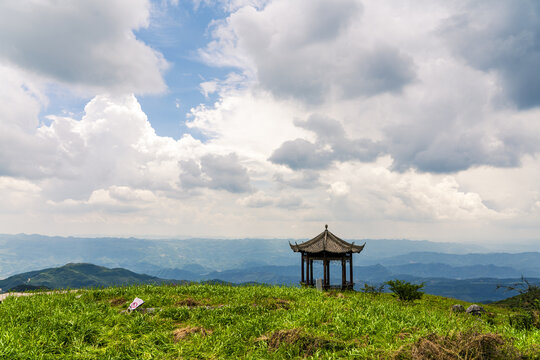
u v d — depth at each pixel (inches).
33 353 294.2
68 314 428.5
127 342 346.3
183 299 584.1
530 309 528.4
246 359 310.7
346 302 568.4
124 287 669.3
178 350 324.5
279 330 357.7
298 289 727.7
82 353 309.7
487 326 410.6
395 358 290.0
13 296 570.6
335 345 328.5
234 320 435.2
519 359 288.0
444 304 824.3
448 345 300.0
